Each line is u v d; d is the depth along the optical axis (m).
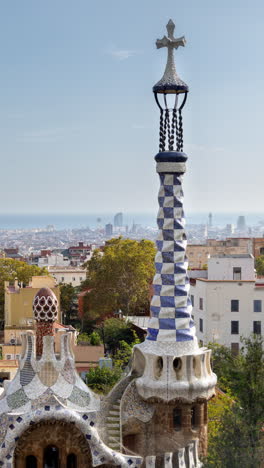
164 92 28.52
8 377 56.44
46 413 24.28
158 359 27.19
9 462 24.14
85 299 119.75
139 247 123.75
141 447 27.00
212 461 26.50
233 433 28.06
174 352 27.11
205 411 27.64
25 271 134.62
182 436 26.89
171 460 25.73
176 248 27.78
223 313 82.56
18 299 90.00
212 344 60.84
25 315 89.75
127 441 27.08
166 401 26.61
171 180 27.98
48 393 25.94
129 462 24.86
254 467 26.78
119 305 116.50
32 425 24.31
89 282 122.62
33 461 24.62
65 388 26.31
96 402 27.09
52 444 24.53
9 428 24.33
